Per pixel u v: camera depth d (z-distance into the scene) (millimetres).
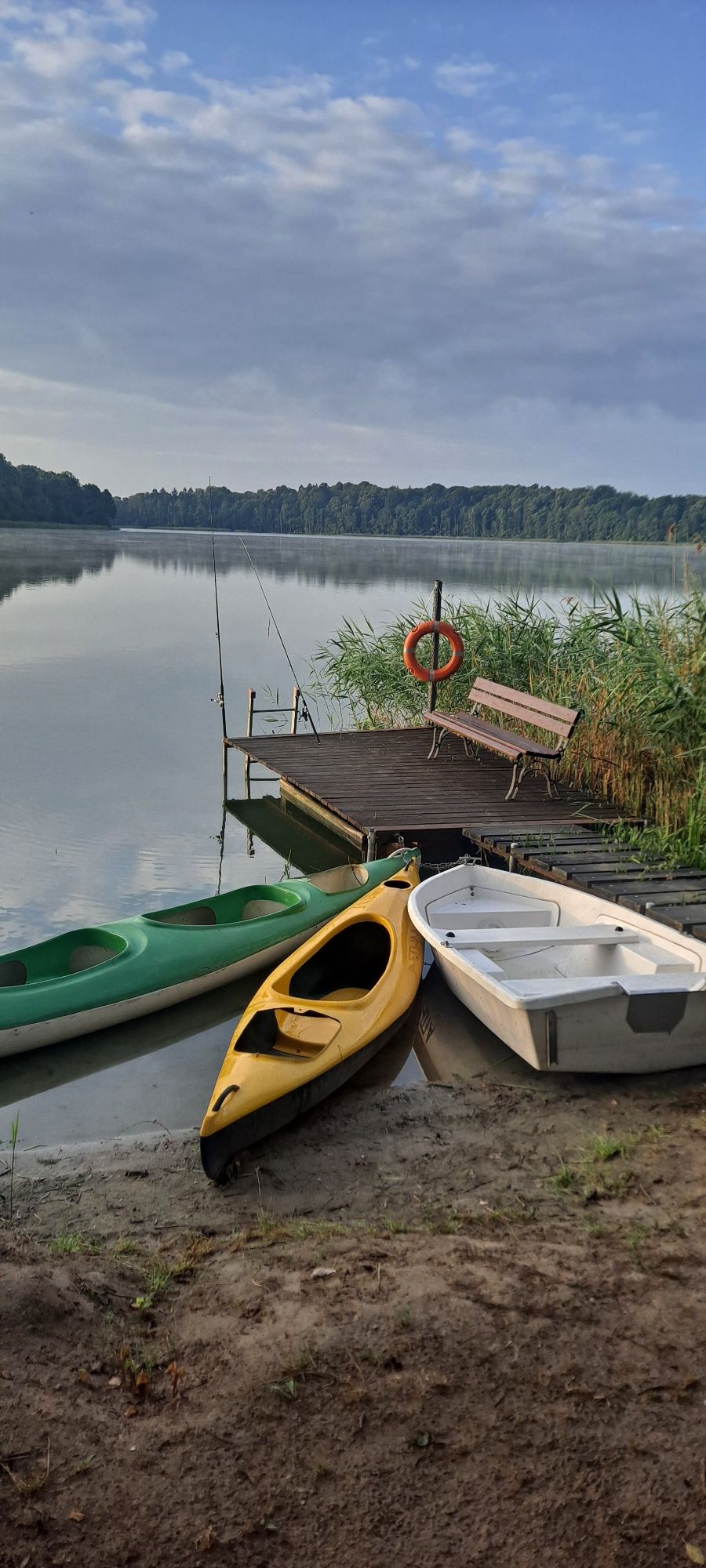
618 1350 2592
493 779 10219
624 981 4844
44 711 15508
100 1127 4695
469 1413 2400
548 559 67875
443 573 45469
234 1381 2543
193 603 32812
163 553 75688
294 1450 2312
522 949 6148
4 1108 4883
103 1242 3537
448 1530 2098
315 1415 2412
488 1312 2762
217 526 153875
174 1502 2174
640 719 8922
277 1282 3029
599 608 10555
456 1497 2174
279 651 22281
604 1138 4223
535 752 8836
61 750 13219
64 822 10180
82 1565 2023
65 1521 2117
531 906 6516
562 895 6328
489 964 5148
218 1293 3004
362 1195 3857
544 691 11547
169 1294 3051
